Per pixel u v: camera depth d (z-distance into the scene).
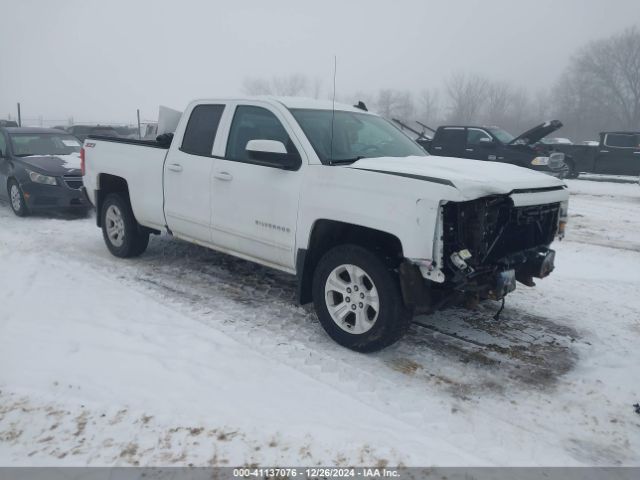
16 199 9.23
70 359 3.78
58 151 10.09
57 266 6.08
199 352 3.97
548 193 4.07
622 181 18.48
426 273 3.63
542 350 4.29
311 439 2.97
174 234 5.71
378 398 3.47
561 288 5.92
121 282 5.59
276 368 3.79
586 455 2.99
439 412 3.35
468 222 3.66
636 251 7.88
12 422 3.06
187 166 5.29
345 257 4.02
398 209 3.64
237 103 5.01
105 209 6.57
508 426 3.23
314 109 4.84
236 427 3.06
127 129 26.92
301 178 4.29
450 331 4.61
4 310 4.63
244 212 4.75
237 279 5.81
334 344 4.24
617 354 4.25
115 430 3.01
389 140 5.09
